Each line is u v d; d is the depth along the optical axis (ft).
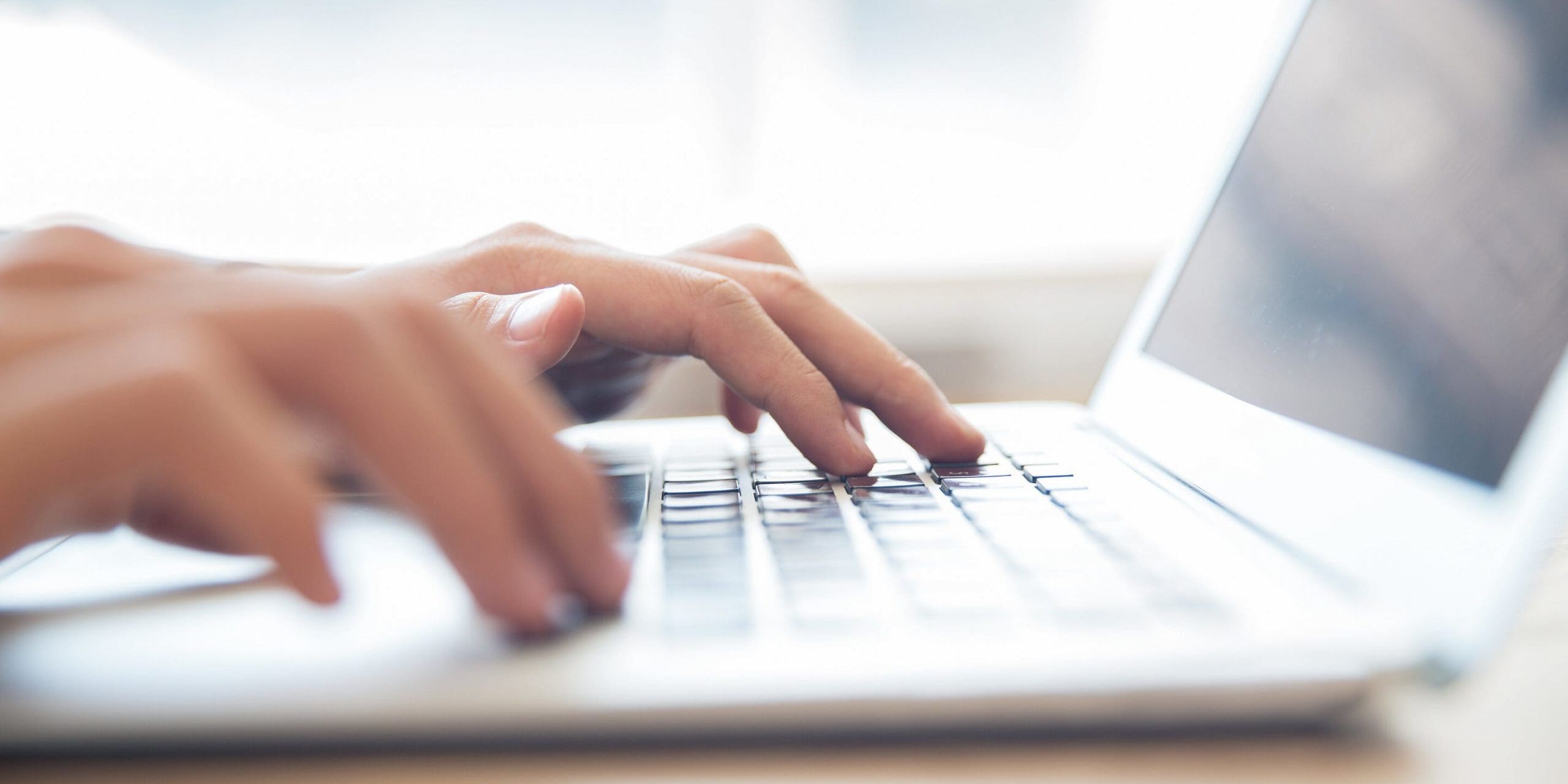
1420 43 1.20
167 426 0.67
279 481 0.69
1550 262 0.83
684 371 3.33
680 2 3.65
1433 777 0.59
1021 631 0.68
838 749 0.63
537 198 3.69
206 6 3.43
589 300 1.46
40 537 0.96
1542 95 0.95
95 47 3.41
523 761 0.62
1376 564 0.81
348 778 0.61
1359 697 0.64
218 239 3.55
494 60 3.59
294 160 3.55
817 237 3.83
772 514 1.05
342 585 0.71
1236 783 0.59
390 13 3.51
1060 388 3.53
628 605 0.76
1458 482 0.80
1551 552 1.04
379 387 0.75
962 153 3.82
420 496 0.73
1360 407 1.01
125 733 0.62
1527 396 0.77
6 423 0.65
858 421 1.57
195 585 0.84
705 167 3.77
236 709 0.62
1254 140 1.63
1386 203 1.15
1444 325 0.93
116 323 0.75
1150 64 3.75
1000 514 1.03
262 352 0.76
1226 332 1.43
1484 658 0.66
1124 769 0.61
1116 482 1.22
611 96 3.66
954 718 0.62
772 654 0.66
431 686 0.63
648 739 0.63
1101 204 3.86
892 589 0.77
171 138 3.48
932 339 3.49
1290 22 1.66
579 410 1.82
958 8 3.73
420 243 3.66
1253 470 1.11
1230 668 0.63
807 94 3.76
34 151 3.43
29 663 0.68
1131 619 0.70
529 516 0.77
